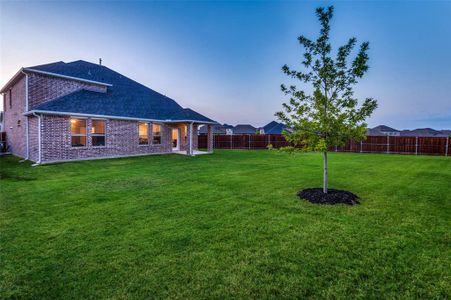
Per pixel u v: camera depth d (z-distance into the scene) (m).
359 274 2.67
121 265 2.84
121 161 13.16
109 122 14.62
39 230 3.86
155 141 17.81
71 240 3.50
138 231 3.82
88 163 12.21
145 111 17.53
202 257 3.03
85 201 5.49
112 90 18.00
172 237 3.60
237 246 3.32
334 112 5.81
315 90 5.86
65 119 12.64
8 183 7.39
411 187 7.11
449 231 3.86
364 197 5.96
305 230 3.88
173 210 4.87
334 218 4.43
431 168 11.39
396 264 2.88
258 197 5.86
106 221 4.26
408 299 2.28
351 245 3.36
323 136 6.00
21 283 2.51
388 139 22.97
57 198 5.73
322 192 6.05
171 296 2.31
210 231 3.82
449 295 2.34
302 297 2.31
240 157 16.03
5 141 18.30
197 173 9.36
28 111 12.58
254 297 2.30
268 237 3.61
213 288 2.43
